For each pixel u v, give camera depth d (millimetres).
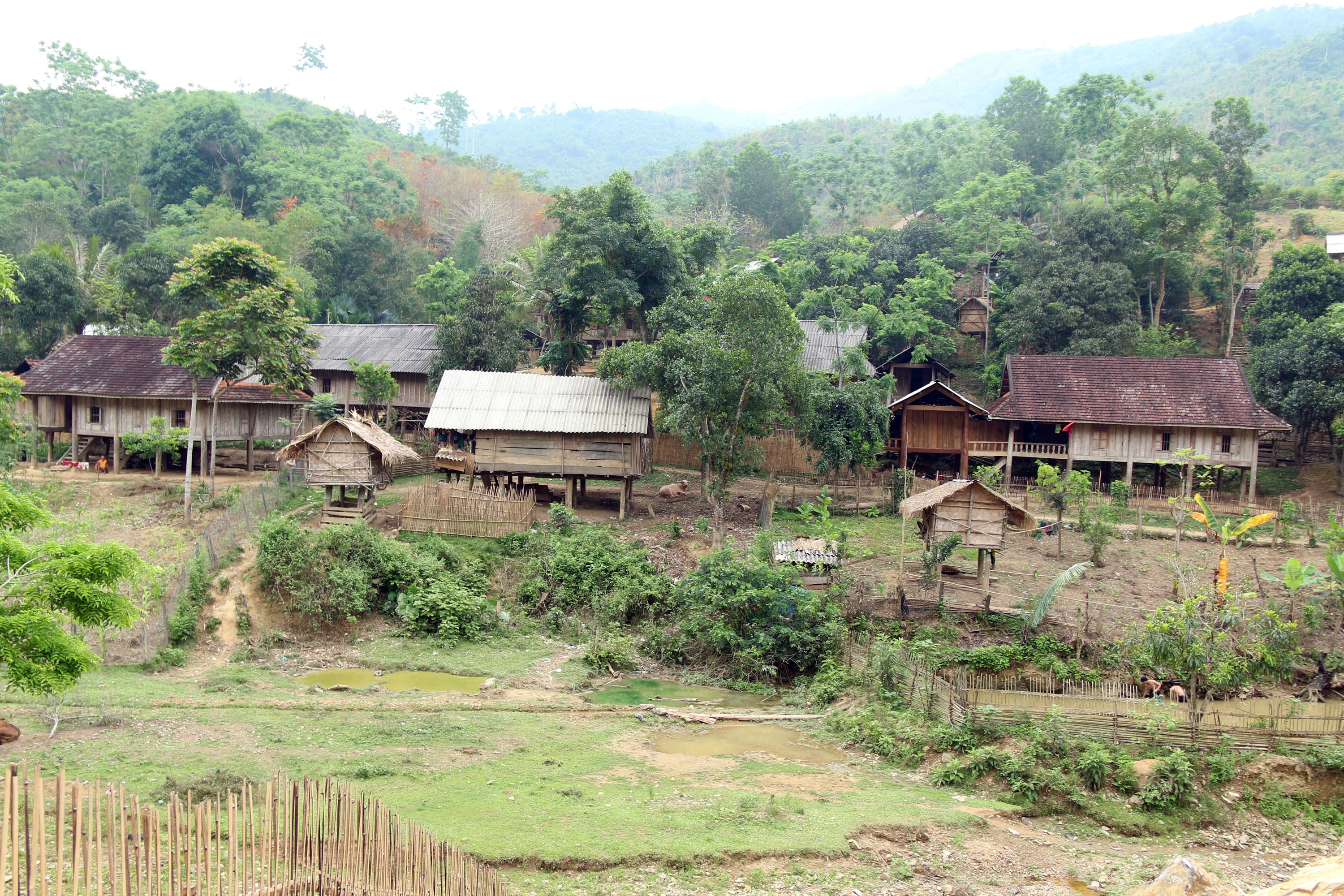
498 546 30594
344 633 26391
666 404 34344
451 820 13828
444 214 89125
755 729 21031
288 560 26734
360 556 27531
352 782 15508
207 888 9258
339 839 10172
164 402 38844
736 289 31828
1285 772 18062
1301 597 26438
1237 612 22484
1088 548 32312
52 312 48938
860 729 20297
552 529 31750
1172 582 28328
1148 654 21297
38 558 13117
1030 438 43625
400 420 49219
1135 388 40562
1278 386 41375
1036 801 17141
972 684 23250
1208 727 19016
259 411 40750
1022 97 82812
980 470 38500
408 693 22094
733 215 85688
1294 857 16109
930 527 26922
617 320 44281
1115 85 75688
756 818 14906
